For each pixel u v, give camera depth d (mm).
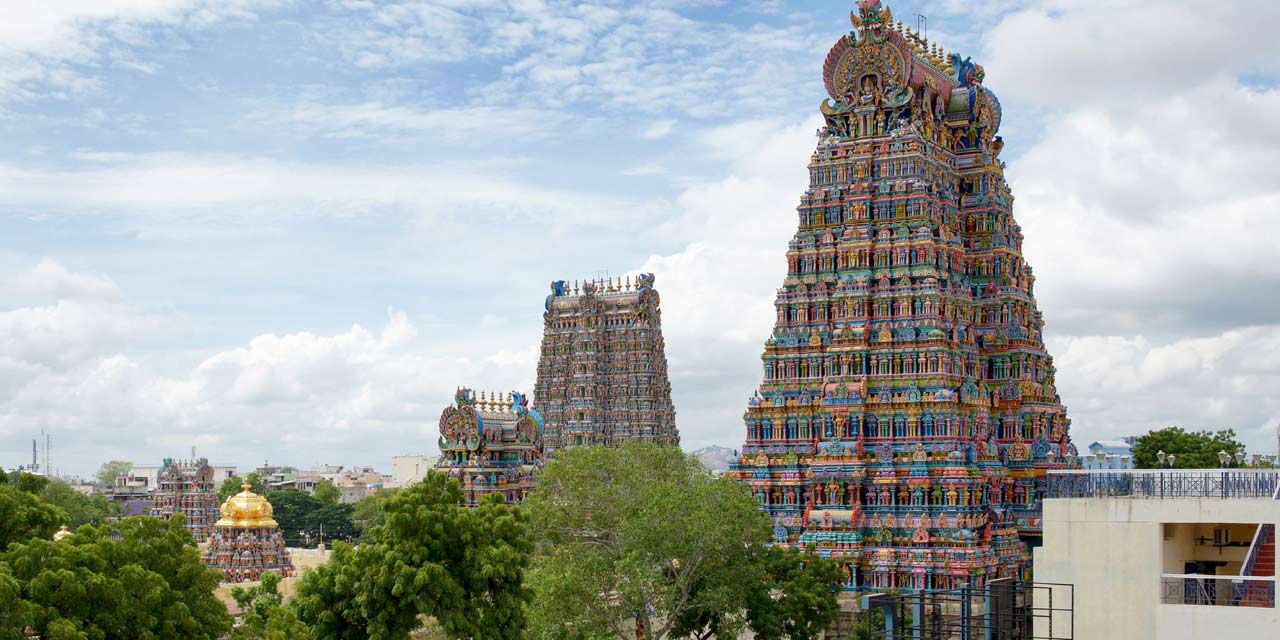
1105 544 97688
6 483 103750
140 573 90000
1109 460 173250
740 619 132125
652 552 128500
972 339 169250
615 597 130750
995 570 157875
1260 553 103562
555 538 141000
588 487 143000
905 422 160125
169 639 90062
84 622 86750
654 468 147625
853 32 171750
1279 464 175125
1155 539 96312
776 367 168250
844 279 165750
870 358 163375
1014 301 170500
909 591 148000
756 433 168125
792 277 169500
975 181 174875
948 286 165625
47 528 99438
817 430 164500
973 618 108188
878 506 159375
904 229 164500
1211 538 107938
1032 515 166000
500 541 111188
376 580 105688
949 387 160625
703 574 131125
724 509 132000
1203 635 94125
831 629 145625
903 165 166375
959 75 179750
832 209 169250
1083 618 98125
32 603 83375
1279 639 92188
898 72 168625
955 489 156375
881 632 111438
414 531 109125
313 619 107250
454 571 109750
